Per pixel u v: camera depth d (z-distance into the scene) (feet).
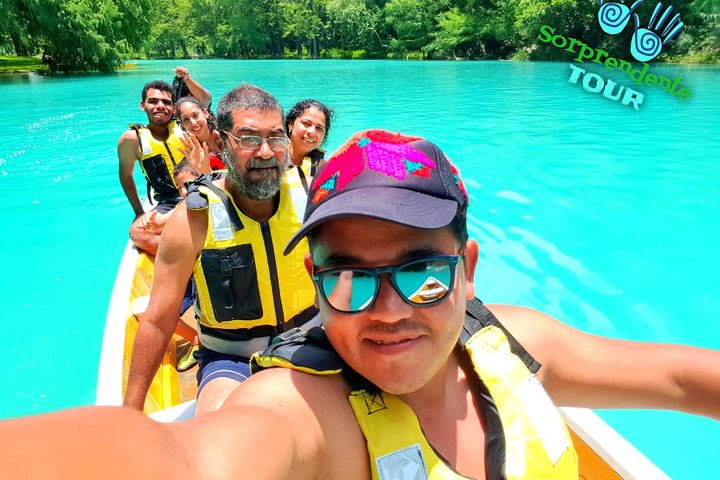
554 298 13.28
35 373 10.58
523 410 3.12
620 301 13.05
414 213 2.64
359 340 2.76
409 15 119.85
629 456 5.36
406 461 2.70
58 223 17.99
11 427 1.54
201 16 166.20
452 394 3.21
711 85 48.19
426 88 53.62
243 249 6.86
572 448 3.21
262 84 60.03
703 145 26.53
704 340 11.62
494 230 17.07
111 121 35.78
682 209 18.22
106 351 8.15
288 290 7.09
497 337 3.38
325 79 65.98
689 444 8.84
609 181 21.38
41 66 75.77
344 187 2.75
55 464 1.45
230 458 2.03
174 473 1.74
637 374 3.65
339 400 2.73
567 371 3.69
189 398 8.25
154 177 14.79
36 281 14.03
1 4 66.80
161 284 6.66
